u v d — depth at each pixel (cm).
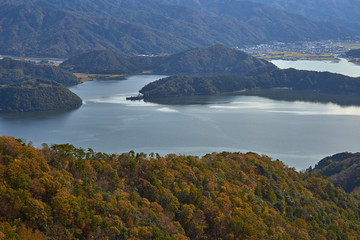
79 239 8469
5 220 7856
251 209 11956
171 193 11394
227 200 11819
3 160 9300
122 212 9588
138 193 11238
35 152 10219
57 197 8612
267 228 11231
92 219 8781
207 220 11106
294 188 15625
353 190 19775
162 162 13088
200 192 11675
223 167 15012
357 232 14512
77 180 10356
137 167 12369
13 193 8225
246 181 14662
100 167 11300
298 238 11650
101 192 10119
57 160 10794
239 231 10719
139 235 9081
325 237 12888
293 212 14112
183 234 10212
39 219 8062
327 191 17562
